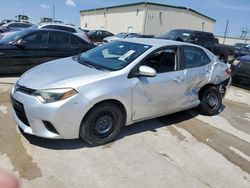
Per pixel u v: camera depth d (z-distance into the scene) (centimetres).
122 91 354
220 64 532
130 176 305
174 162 344
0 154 320
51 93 313
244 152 396
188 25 3788
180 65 443
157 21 3481
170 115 511
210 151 386
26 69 682
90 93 326
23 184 273
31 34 684
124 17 3803
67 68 375
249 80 810
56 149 340
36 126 320
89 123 338
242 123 519
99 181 290
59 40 726
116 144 370
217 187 306
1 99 505
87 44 782
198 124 481
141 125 445
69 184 281
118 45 440
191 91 470
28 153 326
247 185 316
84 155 334
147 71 365
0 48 637
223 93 563
